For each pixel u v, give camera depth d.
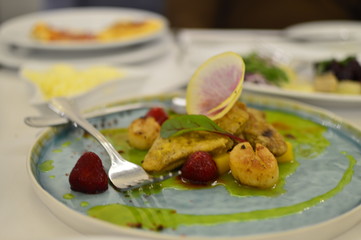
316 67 2.44
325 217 1.08
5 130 1.74
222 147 1.32
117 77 2.16
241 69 1.38
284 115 1.75
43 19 3.32
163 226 1.03
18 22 3.20
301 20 4.31
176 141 1.33
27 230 1.09
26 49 2.81
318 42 3.00
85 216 1.02
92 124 1.63
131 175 1.24
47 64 2.50
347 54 2.77
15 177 1.34
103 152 1.42
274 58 2.60
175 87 2.28
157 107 1.67
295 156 1.42
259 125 1.44
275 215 1.09
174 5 4.39
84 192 1.17
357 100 1.91
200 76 1.49
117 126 1.64
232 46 2.87
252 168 1.21
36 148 1.38
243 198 1.17
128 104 1.82
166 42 3.06
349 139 1.53
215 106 1.42
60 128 1.54
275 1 4.34
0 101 2.07
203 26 4.35
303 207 1.12
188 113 1.47
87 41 2.74
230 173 1.31
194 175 1.24
